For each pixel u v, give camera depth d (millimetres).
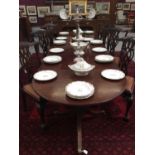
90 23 4582
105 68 1766
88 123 2051
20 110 2314
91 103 1218
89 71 1610
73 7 2830
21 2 6016
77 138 1707
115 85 1446
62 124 2041
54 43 2637
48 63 1890
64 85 1449
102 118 2125
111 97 1280
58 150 1709
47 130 1956
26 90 1947
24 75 2369
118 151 1686
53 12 5105
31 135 1899
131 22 6199
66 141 1812
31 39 4504
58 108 2256
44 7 6070
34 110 2307
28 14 6184
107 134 1889
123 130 1942
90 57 2086
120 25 6270
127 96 1917
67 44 2637
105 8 5379
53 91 1366
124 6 6234
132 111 2219
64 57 2090
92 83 1476
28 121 2119
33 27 6207
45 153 1680
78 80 1529
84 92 1306
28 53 2174
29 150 1714
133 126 1997
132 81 2039
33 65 2354
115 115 2156
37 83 1492
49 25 4051
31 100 2520
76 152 1678
